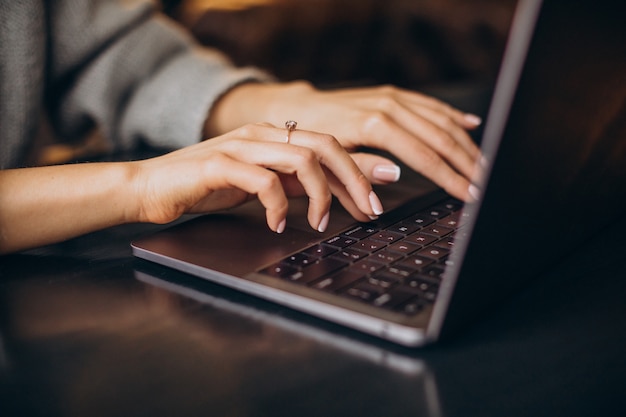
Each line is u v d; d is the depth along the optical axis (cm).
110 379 40
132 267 58
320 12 301
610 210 60
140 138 107
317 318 48
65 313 49
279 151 62
